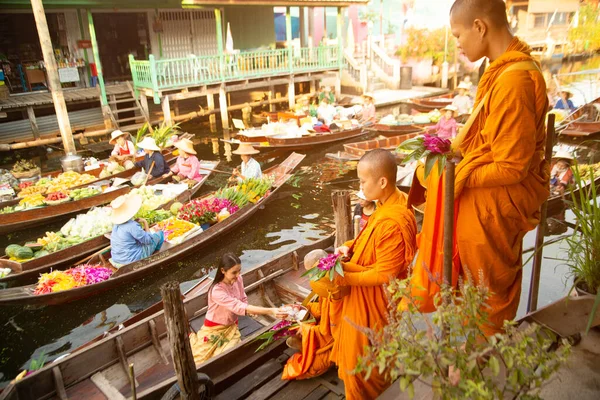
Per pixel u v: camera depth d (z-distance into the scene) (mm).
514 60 2117
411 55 28672
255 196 10664
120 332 5094
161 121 19062
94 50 17219
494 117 2100
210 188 12297
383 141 14273
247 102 22797
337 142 15969
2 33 18031
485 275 2295
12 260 7848
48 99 16594
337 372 3695
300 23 25438
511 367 1624
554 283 6285
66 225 8945
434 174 2326
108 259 8188
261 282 6293
